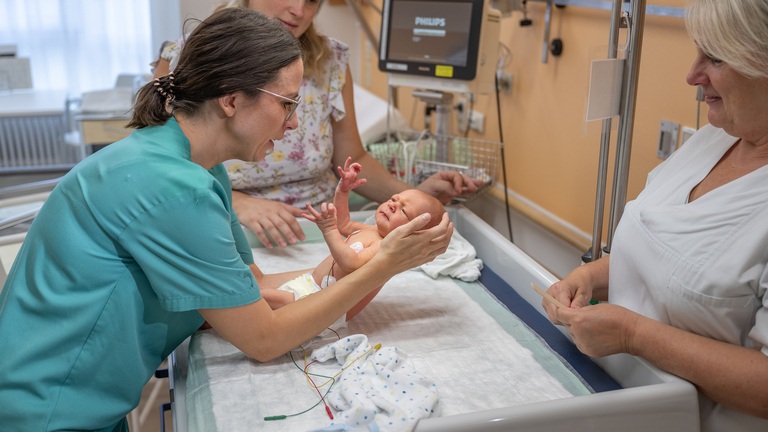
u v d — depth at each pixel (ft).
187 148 3.09
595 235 4.00
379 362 3.18
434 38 5.93
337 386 3.15
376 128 7.73
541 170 6.83
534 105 6.82
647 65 5.18
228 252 2.91
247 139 3.16
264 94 3.01
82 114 12.90
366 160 5.86
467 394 3.09
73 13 15.89
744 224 2.75
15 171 15.39
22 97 14.44
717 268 2.77
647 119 5.25
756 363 2.64
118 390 3.09
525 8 6.70
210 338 3.65
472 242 5.12
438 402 2.93
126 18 16.24
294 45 3.13
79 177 2.98
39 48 15.99
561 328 3.83
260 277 4.13
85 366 2.99
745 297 2.74
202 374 3.27
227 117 3.09
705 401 2.99
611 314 3.02
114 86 16.10
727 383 2.69
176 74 3.09
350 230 4.25
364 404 2.78
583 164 6.07
